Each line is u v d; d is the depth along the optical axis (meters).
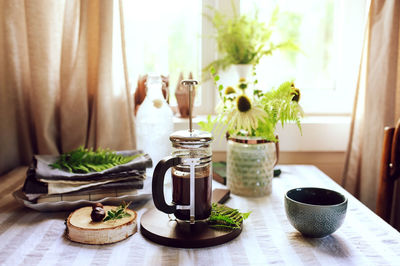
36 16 1.20
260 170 1.01
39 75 1.22
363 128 1.34
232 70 1.52
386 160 1.13
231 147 1.03
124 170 0.95
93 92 1.30
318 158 1.51
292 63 1.68
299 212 0.75
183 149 0.80
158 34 1.57
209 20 1.50
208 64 1.54
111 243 0.77
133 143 1.29
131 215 0.84
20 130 1.31
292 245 0.76
